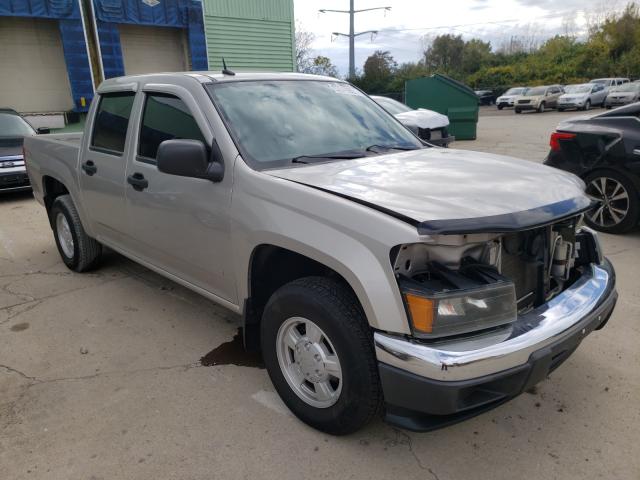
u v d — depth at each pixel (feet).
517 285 8.30
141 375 10.71
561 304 8.04
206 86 10.50
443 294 6.77
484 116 104.42
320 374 8.38
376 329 7.20
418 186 8.17
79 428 9.05
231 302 10.23
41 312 13.84
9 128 30.99
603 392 9.81
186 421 9.19
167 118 11.13
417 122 34.91
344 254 7.40
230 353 11.57
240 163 9.33
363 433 8.80
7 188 28.19
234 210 9.25
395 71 158.30
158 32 48.91
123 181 12.36
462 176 8.79
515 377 7.12
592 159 19.67
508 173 9.07
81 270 16.58
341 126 11.32
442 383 6.72
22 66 43.39
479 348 6.83
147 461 8.22
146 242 12.23
